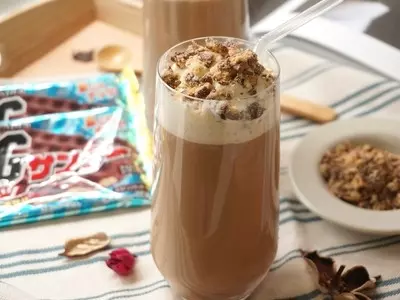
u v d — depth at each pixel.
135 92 0.48
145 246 0.36
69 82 0.48
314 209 0.36
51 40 0.54
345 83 0.50
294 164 0.39
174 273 0.31
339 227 0.37
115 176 0.41
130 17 0.55
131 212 0.39
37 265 0.35
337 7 0.59
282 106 0.47
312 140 0.41
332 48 0.54
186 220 0.29
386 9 0.58
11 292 0.32
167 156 0.29
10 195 0.39
